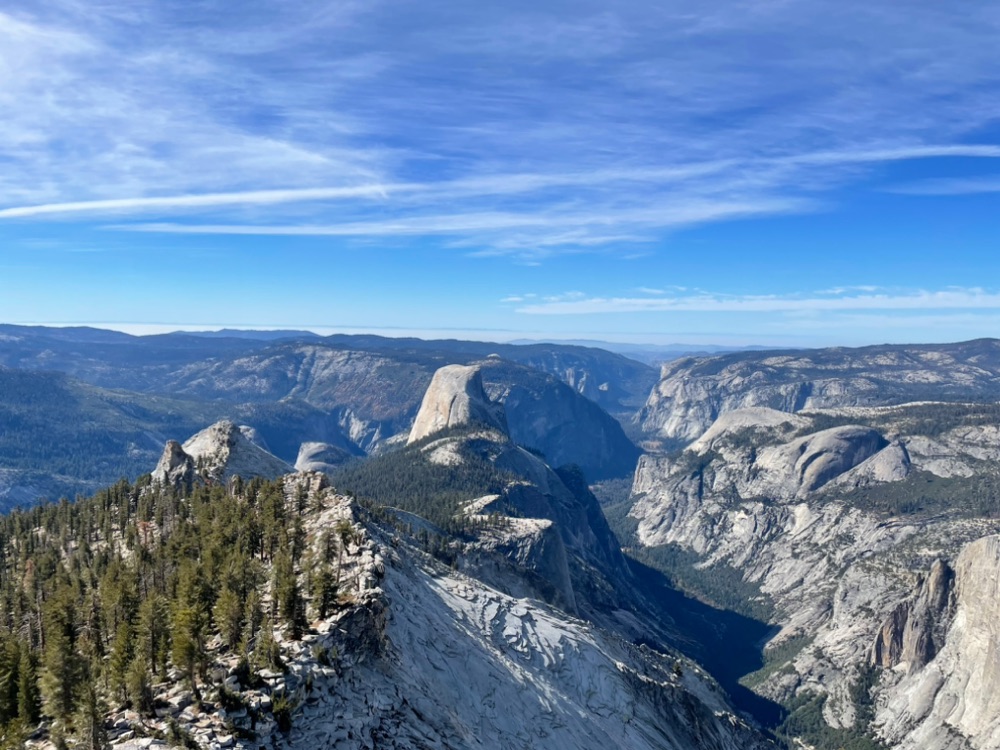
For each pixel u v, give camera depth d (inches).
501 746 2837.1
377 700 2332.7
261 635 2237.9
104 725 1876.2
